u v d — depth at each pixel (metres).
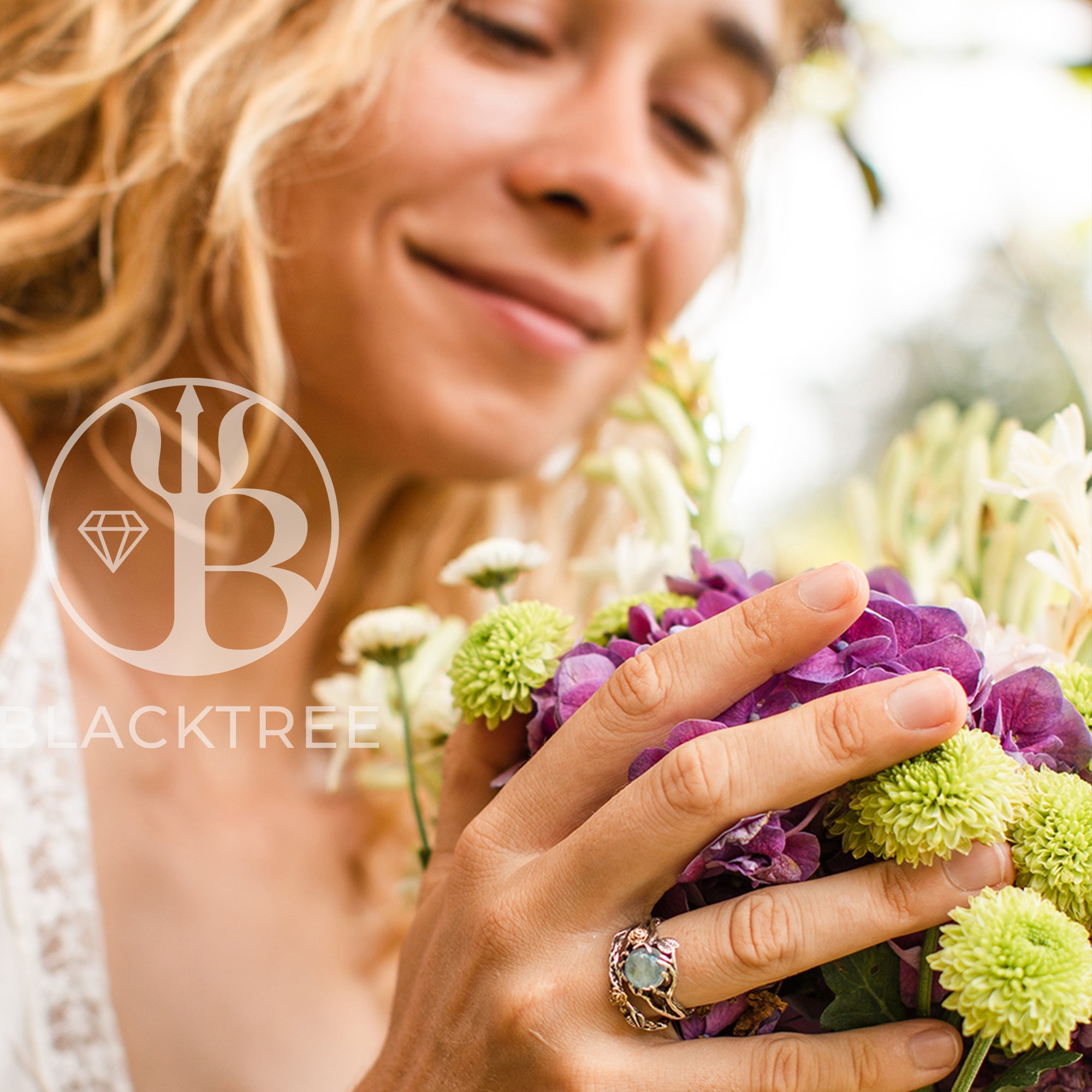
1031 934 0.34
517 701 0.39
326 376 0.60
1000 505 0.48
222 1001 0.62
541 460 0.67
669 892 0.37
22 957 0.51
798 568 1.06
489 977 0.37
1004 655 0.38
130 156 0.60
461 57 0.54
